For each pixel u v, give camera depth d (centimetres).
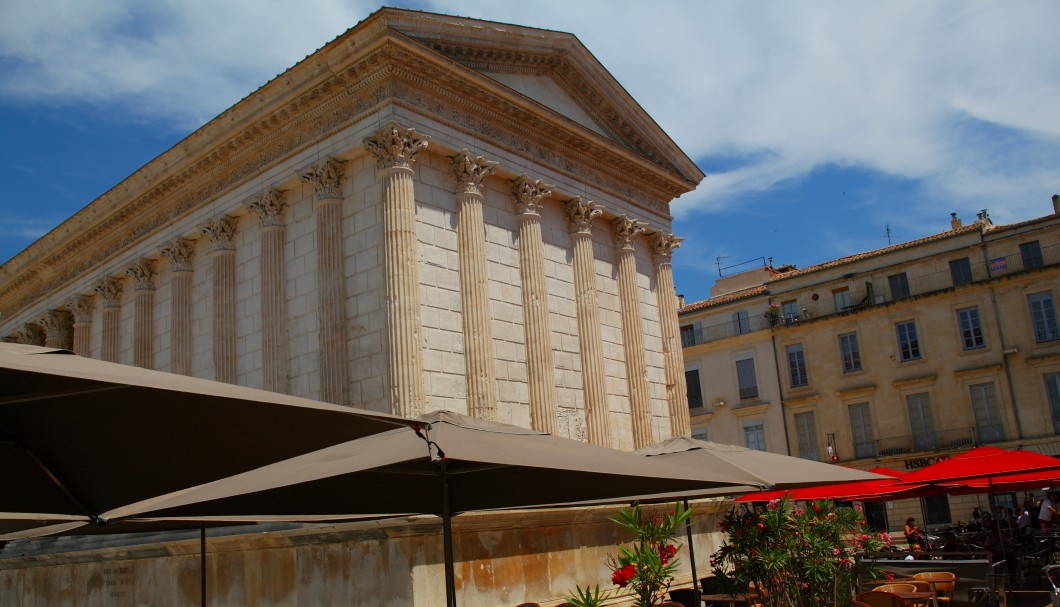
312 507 995
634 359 3191
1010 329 5016
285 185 2700
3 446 622
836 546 1420
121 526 1102
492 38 2791
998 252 5144
